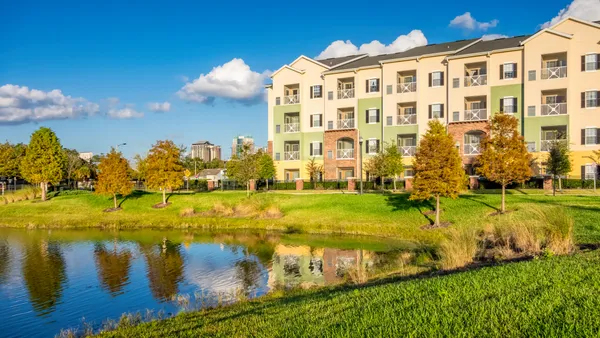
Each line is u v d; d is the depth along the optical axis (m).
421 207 29.03
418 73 43.81
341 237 26.52
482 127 39.84
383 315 7.30
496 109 40.09
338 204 32.56
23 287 17.50
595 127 36.47
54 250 24.91
